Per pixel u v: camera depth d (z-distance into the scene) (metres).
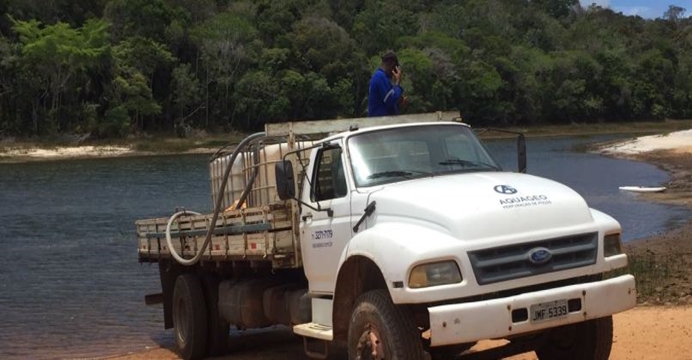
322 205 7.50
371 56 118.88
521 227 6.16
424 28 134.88
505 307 5.88
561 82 130.75
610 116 135.25
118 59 93.06
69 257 21.66
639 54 153.88
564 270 6.18
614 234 6.60
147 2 101.44
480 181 6.80
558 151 72.56
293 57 104.75
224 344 10.39
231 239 9.23
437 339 5.77
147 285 17.41
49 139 85.81
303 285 8.69
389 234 6.25
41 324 13.55
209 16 113.00
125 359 10.74
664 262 15.38
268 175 9.12
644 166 50.38
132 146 86.94
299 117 103.62
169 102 97.81
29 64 86.38
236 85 99.94
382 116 8.36
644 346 8.76
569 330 7.13
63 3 102.44
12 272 19.39
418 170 7.30
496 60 125.56
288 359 9.98
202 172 56.25
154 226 11.52
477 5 156.62
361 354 6.39
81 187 45.09
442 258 5.91
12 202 37.66
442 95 114.69
